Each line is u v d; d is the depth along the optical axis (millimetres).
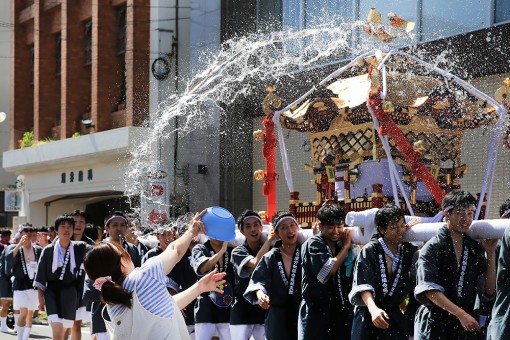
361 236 8469
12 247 17172
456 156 11969
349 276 8688
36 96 33656
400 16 19281
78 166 30672
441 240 7223
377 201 10750
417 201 11562
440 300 7016
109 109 29734
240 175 24016
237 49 23438
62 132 31594
